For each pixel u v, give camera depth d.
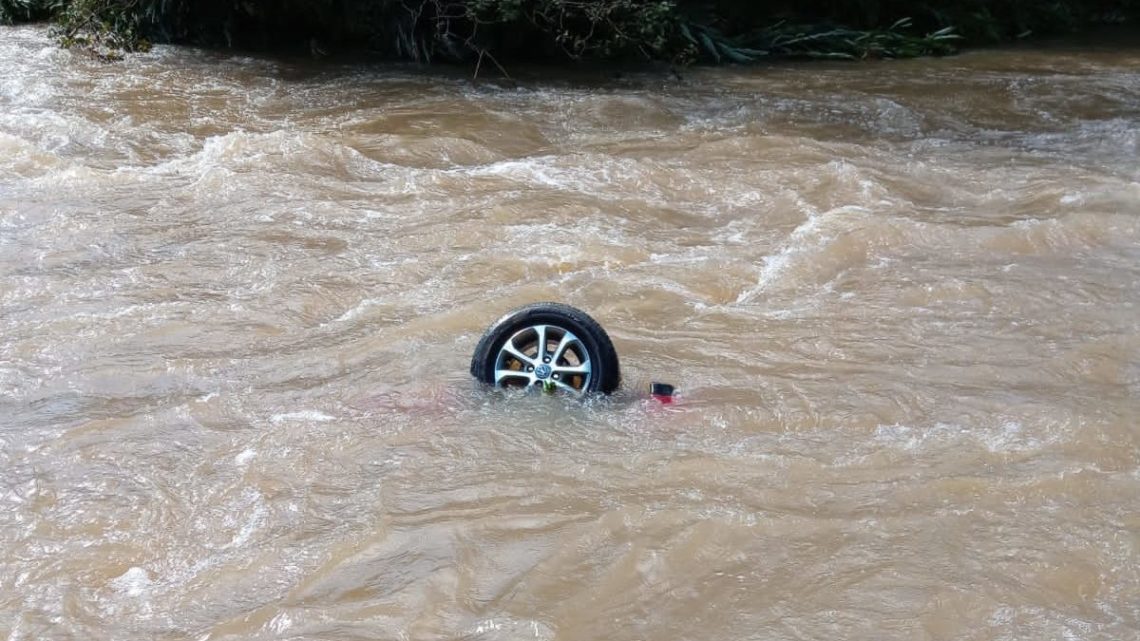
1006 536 4.23
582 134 11.03
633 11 15.06
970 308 6.61
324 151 9.70
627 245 7.58
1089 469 4.69
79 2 15.73
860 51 16.55
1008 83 14.22
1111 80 14.48
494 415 5.15
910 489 4.54
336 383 5.57
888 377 5.66
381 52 15.80
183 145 10.25
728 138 10.67
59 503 4.51
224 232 7.84
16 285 6.86
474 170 9.48
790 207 8.54
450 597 3.91
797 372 5.71
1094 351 5.95
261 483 4.62
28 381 5.63
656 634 3.73
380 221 8.11
